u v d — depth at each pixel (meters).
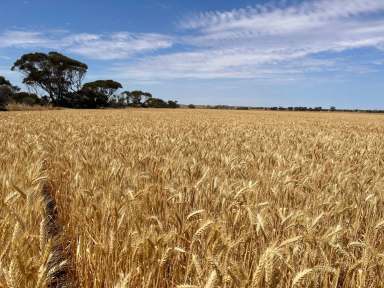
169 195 4.84
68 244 4.61
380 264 2.97
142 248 3.04
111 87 99.06
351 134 17.53
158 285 3.04
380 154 9.85
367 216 4.38
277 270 2.74
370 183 5.68
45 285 2.48
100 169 5.89
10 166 6.10
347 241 3.82
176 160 6.52
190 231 3.50
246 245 3.33
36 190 4.52
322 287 2.90
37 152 7.64
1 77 80.94
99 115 34.78
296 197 4.88
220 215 4.01
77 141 9.98
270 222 3.86
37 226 3.83
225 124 23.42
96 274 3.38
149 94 115.75
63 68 83.12
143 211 4.11
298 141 12.30
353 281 2.83
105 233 3.61
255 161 7.20
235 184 4.98
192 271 3.03
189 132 14.71
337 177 5.85
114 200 4.12
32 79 81.19
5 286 2.45
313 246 3.16
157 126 19.02
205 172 5.43
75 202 4.82
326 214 4.04
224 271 2.44
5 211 3.71
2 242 3.11
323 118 41.78
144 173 5.54
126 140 10.72
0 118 24.39
